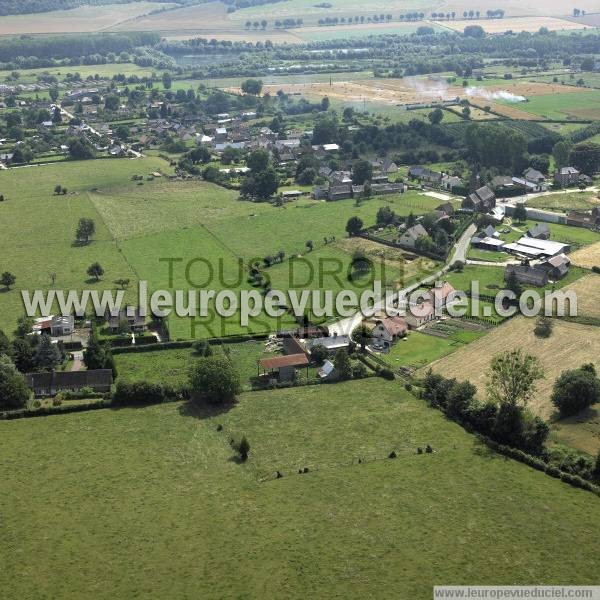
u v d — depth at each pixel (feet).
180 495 481.05
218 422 562.66
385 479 493.77
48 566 422.41
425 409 576.20
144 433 550.36
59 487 490.08
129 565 422.82
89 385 608.19
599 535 439.63
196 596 400.88
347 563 422.00
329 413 573.33
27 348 636.48
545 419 552.82
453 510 462.60
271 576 413.59
